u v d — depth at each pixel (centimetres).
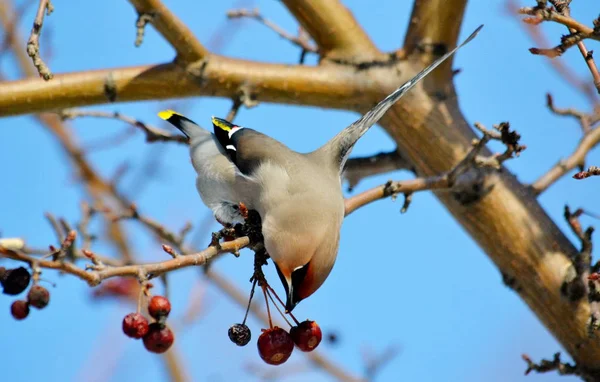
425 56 1259
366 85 1260
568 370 1119
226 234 979
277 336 908
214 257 881
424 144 1245
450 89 1268
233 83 1236
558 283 1143
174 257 852
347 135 1136
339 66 1272
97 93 1194
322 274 983
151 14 1164
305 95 1262
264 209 1048
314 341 924
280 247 988
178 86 1223
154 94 1223
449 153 1234
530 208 1188
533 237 1169
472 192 1188
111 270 802
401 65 1264
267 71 1249
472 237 1219
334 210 1018
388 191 1073
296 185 1040
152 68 1219
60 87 1175
